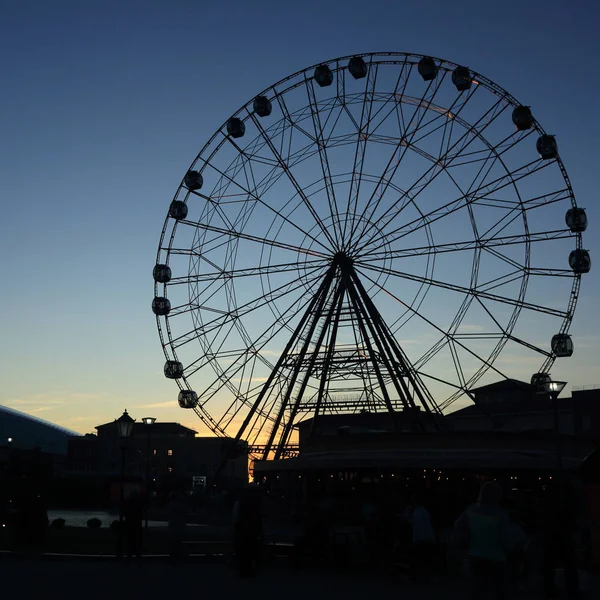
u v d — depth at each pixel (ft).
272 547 90.22
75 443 467.52
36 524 100.53
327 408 176.86
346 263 168.25
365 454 151.02
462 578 76.48
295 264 173.47
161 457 465.88
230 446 182.50
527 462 139.74
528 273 160.35
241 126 180.96
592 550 86.43
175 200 182.50
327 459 149.18
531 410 256.93
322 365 170.81
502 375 160.66
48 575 75.61
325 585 70.69
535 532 76.64
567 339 156.56
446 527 144.87
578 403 250.98
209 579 74.02
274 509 187.01
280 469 161.58
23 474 102.06
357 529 87.66
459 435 157.48
